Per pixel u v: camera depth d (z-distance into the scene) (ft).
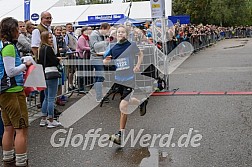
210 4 174.29
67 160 15.33
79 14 65.67
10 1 63.05
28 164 14.93
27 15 38.91
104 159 15.28
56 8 68.23
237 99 26.02
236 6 180.86
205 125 19.62
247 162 14.17
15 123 13.98
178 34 62.08
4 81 13.58
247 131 18.24
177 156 15.23
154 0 30.83
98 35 28.89
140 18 61.57
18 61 14.11
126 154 15.79
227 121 20.27
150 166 14.20
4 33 13.80
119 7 65.51
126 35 17.98
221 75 38.86
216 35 119.03
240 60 54.80
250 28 168.45
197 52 75.36
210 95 27.86
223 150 15.64
